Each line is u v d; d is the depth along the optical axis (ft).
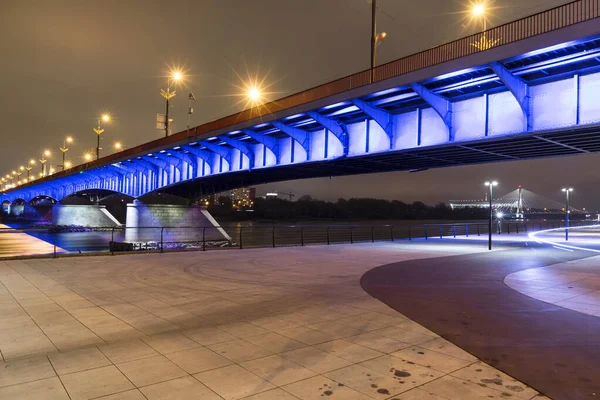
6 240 222.28
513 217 463.01
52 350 20.38
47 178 270.87
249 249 75.46
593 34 44.24
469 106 63.72
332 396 15.29
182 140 117.08
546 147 68.44
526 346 21.13
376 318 26.86
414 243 96.37
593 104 50.78
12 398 14.96
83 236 234.99
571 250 78.43
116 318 26.63
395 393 15.57
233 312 28.43
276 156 100.78
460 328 24.52
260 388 15.97
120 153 161.38
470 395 15.39
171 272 46.34
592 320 26.35
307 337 22.72
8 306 29.84
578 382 16.58
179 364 18.52
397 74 62.64
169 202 186.60
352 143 82.43
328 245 87.35
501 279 42.65
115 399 14.96
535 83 56.24
